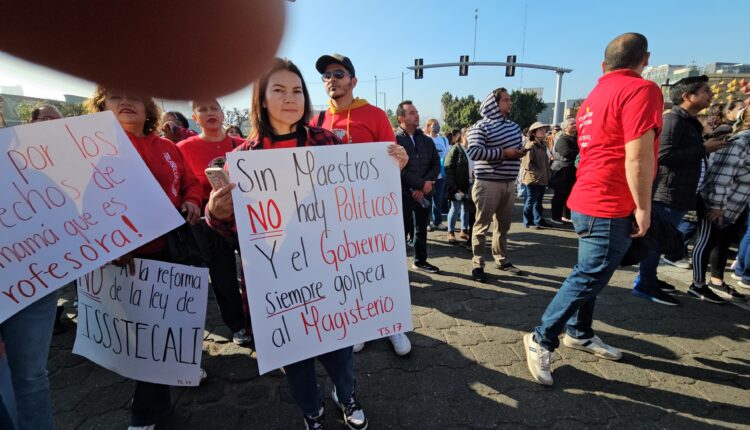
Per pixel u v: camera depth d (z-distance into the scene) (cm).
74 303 325
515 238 536
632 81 183
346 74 232
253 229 138
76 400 210
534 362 217
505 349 248
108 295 172
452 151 458
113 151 136
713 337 262
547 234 557
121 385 222
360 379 220
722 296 323
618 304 312
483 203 349
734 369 227
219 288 245
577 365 231
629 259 208
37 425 141
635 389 210
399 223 162
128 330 172
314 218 147
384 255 160
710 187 306
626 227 193
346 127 235
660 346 251
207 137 249
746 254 352
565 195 604
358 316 157
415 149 340
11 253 119
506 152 333
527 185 586
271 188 139
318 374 228
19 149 120
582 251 205
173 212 145
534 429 184
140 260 168
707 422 188
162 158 188
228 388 216
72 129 129
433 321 286
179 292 171
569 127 595
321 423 172
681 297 325
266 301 141
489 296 330
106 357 176
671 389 210
